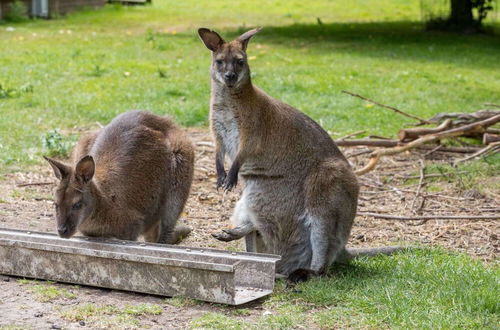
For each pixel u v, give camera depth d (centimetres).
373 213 957
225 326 584
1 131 1282
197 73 1855
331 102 1573
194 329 578
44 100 1517
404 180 1105
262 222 768
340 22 3175
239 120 755
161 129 810
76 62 1961
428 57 2231
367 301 647
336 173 745
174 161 793
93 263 666
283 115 764
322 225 738
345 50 2327
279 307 642
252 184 770
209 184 1079
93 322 591
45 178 1062
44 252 681
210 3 3897
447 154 1225
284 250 769
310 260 761
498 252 830
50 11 3072
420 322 603
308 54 2228
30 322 587
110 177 729
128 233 740
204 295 637
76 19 3053
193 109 1455
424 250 809
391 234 892
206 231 885
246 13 3506
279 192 759
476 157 1189
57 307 621
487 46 2486
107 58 2055
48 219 888
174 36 2550
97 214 712
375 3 3981
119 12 3344
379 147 1209
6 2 2884
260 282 678
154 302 642
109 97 1559
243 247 826
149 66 1933
